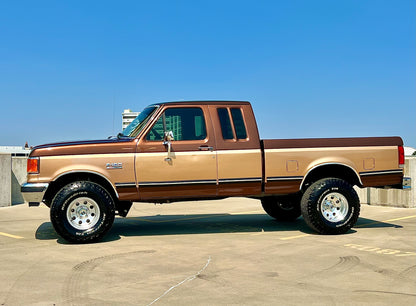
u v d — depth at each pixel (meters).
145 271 5.28
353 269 5.31
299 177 7.75
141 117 7.80
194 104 7.69
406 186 8.16
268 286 4.62
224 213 11.47
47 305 4.08
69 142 7.36
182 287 4.60
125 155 7.33
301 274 5.09
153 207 12.81
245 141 7.68
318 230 7.69
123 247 6.76
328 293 4.37
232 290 4.48
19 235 8.00
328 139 7.90
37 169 7.09
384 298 4.21
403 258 5.90
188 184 7.46
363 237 7.50
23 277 5.04
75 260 5.89
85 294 4.40
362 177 7.95
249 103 7.85
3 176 12.63
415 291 4.43
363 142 8.02
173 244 6.99
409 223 9.16
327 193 7.66
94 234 7.05
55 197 7.02
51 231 8.46
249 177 7.64
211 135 7.59
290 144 7.78
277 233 8.04
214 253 6.27
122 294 4.39
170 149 7.41
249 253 6.25
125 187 7.31
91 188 7.09
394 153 8.11
